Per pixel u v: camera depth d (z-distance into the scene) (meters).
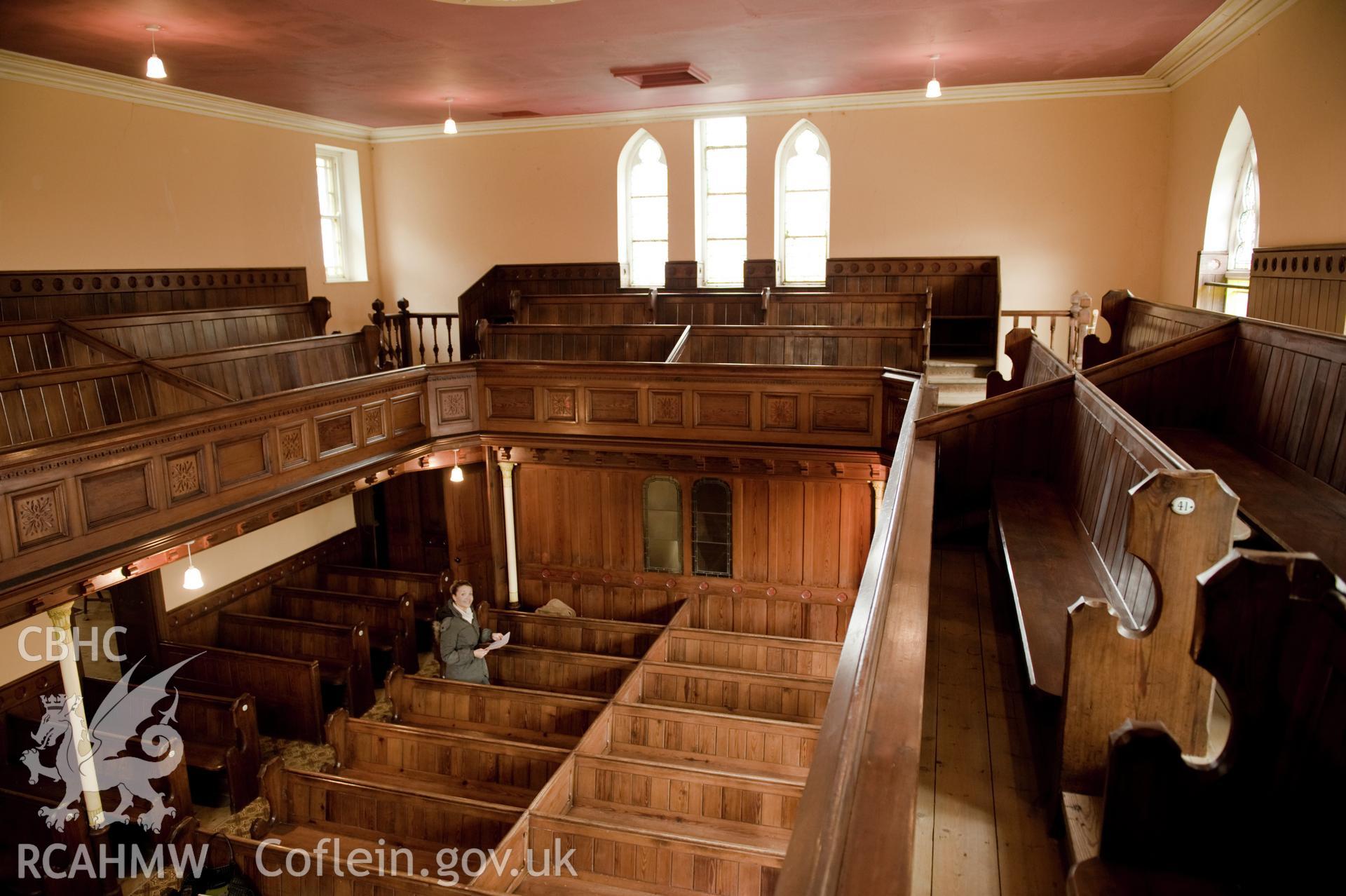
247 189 14.51
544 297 13.93
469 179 16.94
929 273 14.52
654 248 16.45
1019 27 9.85
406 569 14.89
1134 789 2.04
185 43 9.95
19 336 8.86
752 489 11.79
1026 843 2.83
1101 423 4.80
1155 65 12.28
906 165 14.40
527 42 10.08
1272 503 4.57
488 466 12.41
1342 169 7.37
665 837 6.42
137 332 10.17
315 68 11.39
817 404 10.59
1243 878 2.01
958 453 6.07
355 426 10.08
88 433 6.85
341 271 17.33
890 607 2.35
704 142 15.81
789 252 15.73
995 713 3.76
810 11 9.00
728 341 11.77
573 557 12.75
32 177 11.17
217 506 8.12
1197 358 6.46
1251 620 1.85
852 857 1.32
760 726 8.23
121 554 7.08
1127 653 2.59
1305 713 1.80
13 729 9.17
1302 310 8.05
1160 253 13.43
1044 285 14.09
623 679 10.03
